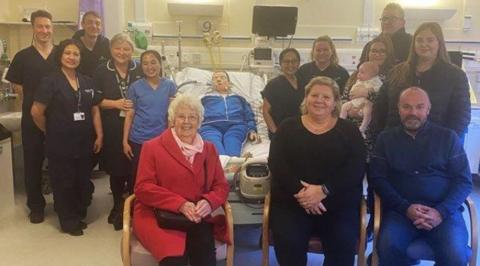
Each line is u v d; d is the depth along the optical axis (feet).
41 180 10.80
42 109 9.43
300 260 6.96
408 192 7.40
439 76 7.85
